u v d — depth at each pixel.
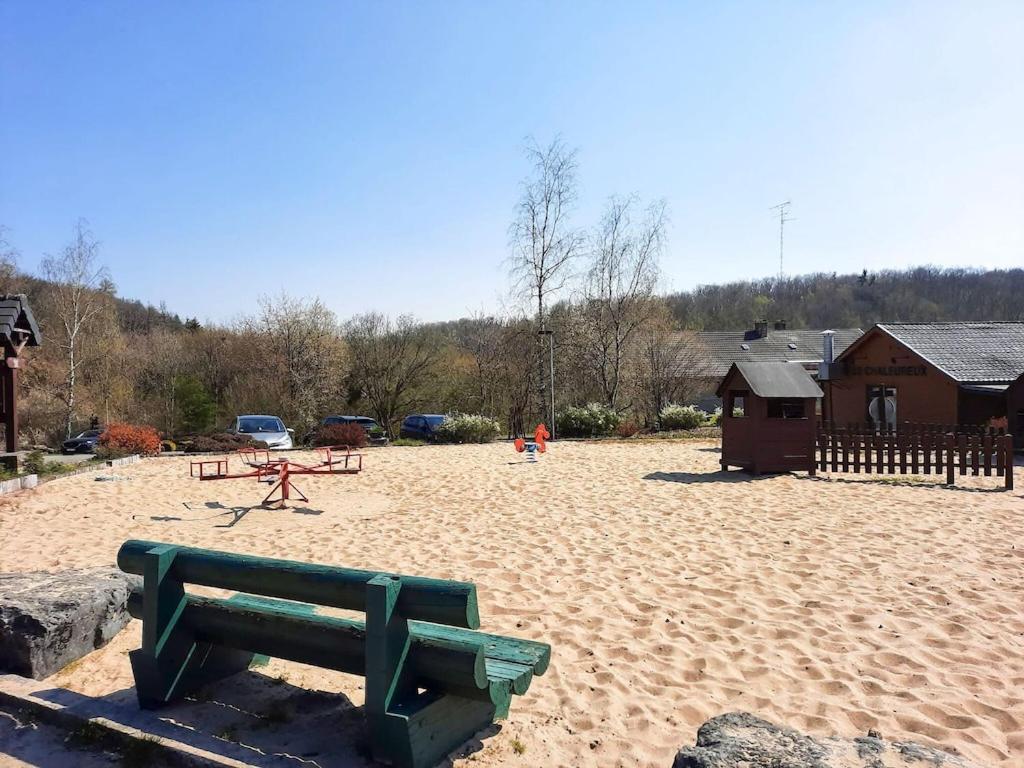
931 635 5.45
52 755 3.51
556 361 35.53
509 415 40.38
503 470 16.30
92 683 4.26
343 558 8.07
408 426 29.92
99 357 39.88
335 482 14.59
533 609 6.13
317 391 39.72
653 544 8.46
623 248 39.19
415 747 3.20
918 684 4.62
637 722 4.04
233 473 15.82
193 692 4.02
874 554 7.88
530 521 9.96
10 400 15.51
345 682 4.38
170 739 3.46
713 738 3.01
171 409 37.94
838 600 6.29
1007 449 12.74
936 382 22.47
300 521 10.34
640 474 15.15
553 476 15.01
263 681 4.25
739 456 15.19
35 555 8.12
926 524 9.50
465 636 4.09
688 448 21.30
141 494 12.88
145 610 3.82
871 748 2.89
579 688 4.52
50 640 4.36
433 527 9.70
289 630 3.64
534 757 3.59
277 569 3.53
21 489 13.35
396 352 42.09
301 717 3.80
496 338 40.78
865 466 14.67
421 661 3.28
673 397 35.88
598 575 7.16
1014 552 7.91
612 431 27.38
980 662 4.96
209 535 9.35
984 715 4.19
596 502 11.50
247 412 38.84
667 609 6.09
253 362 41.56
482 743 3.65
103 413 38.72
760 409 14.77
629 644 5.30
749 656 5.07
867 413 25.81
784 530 9.17
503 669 3.56
